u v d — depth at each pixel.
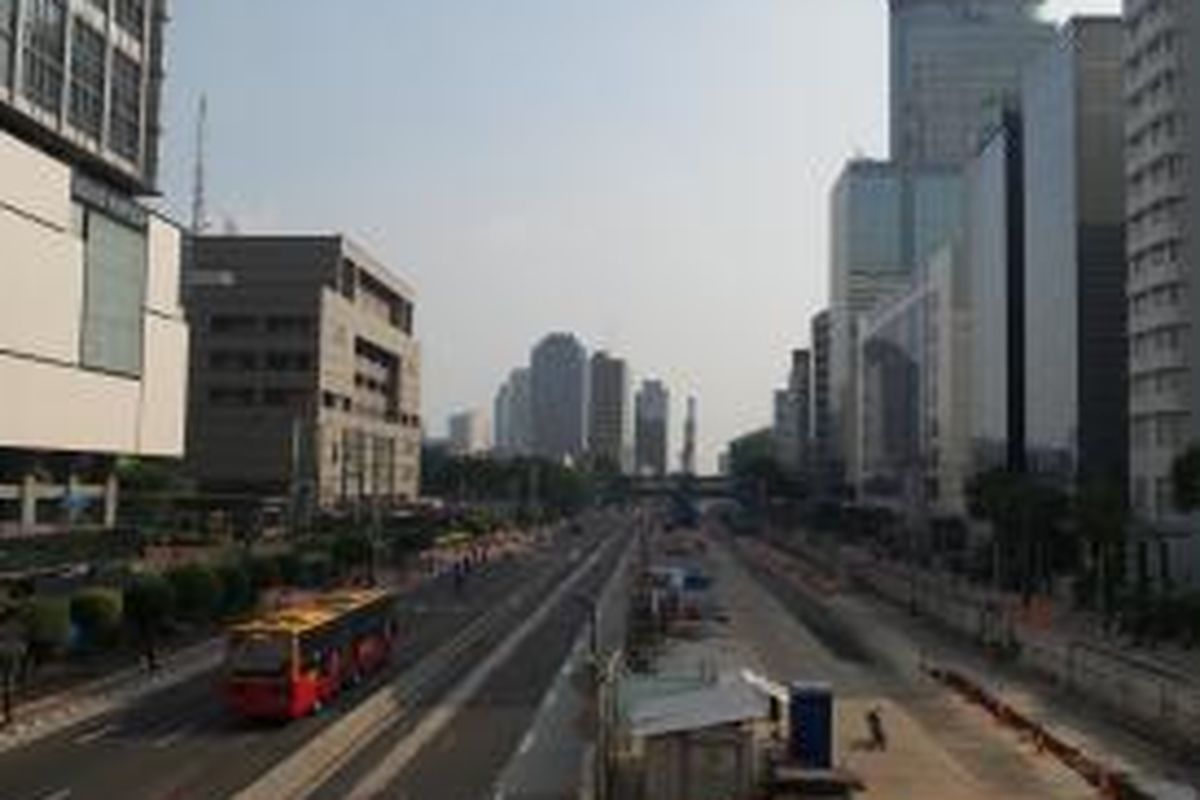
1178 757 70.25
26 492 145.50
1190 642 115.62
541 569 199.62
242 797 55.75
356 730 71.88
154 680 86.38
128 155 162.00
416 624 125.62
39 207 139.62
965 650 119.38
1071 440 195.12
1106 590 141.88
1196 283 161.38
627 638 110.81
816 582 193.50
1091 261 192.88
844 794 58.38
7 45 134.75
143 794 56.03
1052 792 62.00
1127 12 176.25
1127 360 185.62
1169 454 162.25
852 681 97.38
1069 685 94.25
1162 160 165.00
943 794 61.16
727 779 55.81
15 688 78.62
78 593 91.81
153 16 168.62
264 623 75.00
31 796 55.53
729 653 106.50
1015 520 177.50
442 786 59.09
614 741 60.25
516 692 85.94
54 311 143.12
